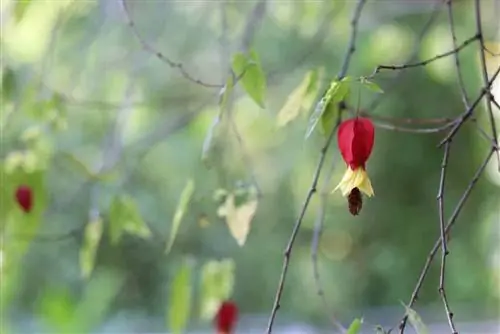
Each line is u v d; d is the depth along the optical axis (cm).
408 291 209
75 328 184
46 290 192
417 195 207
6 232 142
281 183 204
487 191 206
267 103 177
